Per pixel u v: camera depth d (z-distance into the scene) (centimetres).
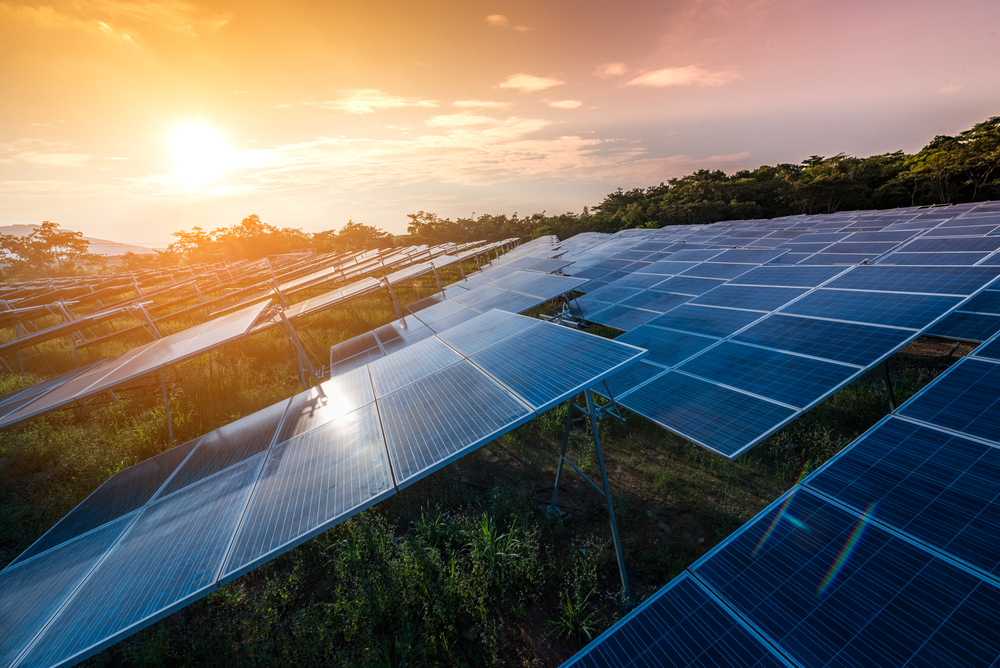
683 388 793
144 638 656
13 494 926
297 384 1493
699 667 333
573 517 810
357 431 637
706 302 1225
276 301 1515
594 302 1603
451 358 798
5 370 1855
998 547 345
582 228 6675
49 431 1155
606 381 920
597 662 359
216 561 434
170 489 654
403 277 2106
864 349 718
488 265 3128
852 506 423
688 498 811
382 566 707
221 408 1335
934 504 398
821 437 904
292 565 773
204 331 1277
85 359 1975
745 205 6256
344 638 627
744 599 367
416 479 456
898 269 1039
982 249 1106
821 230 2103
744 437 612
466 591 641
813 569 375
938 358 1170
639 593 641
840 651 313
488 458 1035
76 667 621
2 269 6944
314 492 508
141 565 472
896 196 5281
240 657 616
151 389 1391
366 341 1537
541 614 634
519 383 596
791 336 854
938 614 317
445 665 575
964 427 466
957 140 6731
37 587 502
